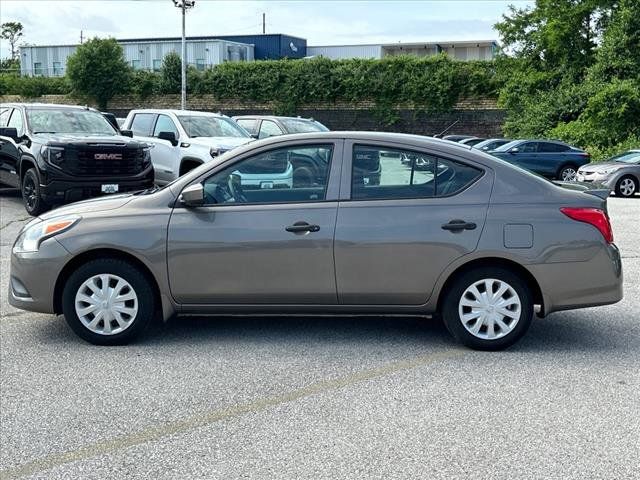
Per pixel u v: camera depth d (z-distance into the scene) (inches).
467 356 223.9
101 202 238.7
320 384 199.6
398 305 227.5
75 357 223.1
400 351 229.0
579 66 1482.5
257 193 229.3
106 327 232.1
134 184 513.7
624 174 824.3
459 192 225.9
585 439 163.8
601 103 1241.4
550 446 160.2
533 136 1418.6
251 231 224.8
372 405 184.2
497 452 157.2
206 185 230.5
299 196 227.9
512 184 226.4
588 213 223.5
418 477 146.1
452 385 198.4
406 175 227.8
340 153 229.1
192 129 596.4
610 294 225.0
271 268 225.1
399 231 222.4
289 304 227.9
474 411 179.9
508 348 231.8
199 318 267.9
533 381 201.6
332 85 1833.2
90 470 150.6
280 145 231.1
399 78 1786.4
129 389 196.4
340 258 223.8
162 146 595.8
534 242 221.1
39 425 173.3
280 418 176.4
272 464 152.2
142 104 2020.2
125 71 2026.3
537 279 222.2
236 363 217.6
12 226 491.5
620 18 1299.2
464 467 150.4
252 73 1914.4
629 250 424.2
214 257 225.8
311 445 161.0
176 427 171.6
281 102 1892.2
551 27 1464.1
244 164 230.8
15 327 256.7
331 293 225.9
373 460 153.6
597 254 222.5
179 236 226.2
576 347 233.8
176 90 1982.0
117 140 515.8
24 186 526.9
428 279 223.8
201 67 2215.8
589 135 1266.0
